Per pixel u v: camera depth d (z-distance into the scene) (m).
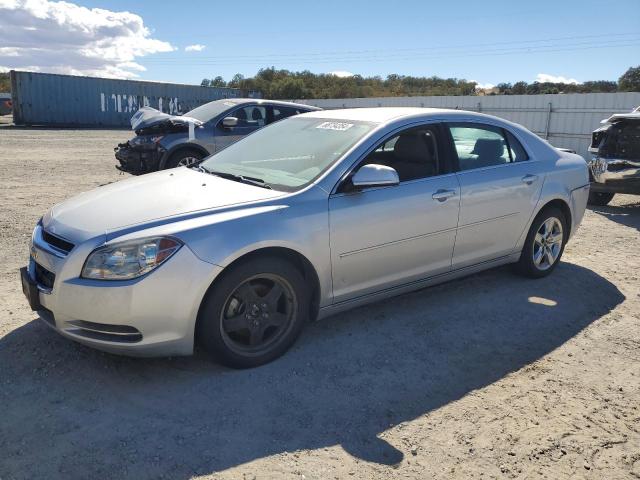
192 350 3.24
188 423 2.89
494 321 4.32
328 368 3.51
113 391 3.16
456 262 4.46
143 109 11.19
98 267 3.03
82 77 31.73
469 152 4.55
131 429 2.82
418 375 3.48
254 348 3.47
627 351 3.88
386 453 2.71
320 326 4.13
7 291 4.56
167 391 3.18
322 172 3.74
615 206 9.73
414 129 4.24
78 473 2.49
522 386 3.38
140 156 10.02
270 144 4.43
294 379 3.36
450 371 3.55
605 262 5.98
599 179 8.94
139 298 3.01
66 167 12.80
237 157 4.43
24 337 3.74
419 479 2.54
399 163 4.13
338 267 3.71
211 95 36.91
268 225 3.34
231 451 2.68
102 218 3.31
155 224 3.17
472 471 2.61
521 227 4.89
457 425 2.96
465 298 4.77
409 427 2.93
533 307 4.62
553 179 5.07
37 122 30.81
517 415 3.07
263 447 2.72
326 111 4.86
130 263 3.02
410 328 4.15
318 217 3.55
